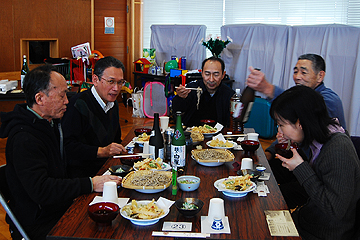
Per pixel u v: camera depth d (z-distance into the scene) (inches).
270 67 224.1
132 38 291.3
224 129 120.6
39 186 65.7
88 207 58.7
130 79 300.8
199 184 73.5
